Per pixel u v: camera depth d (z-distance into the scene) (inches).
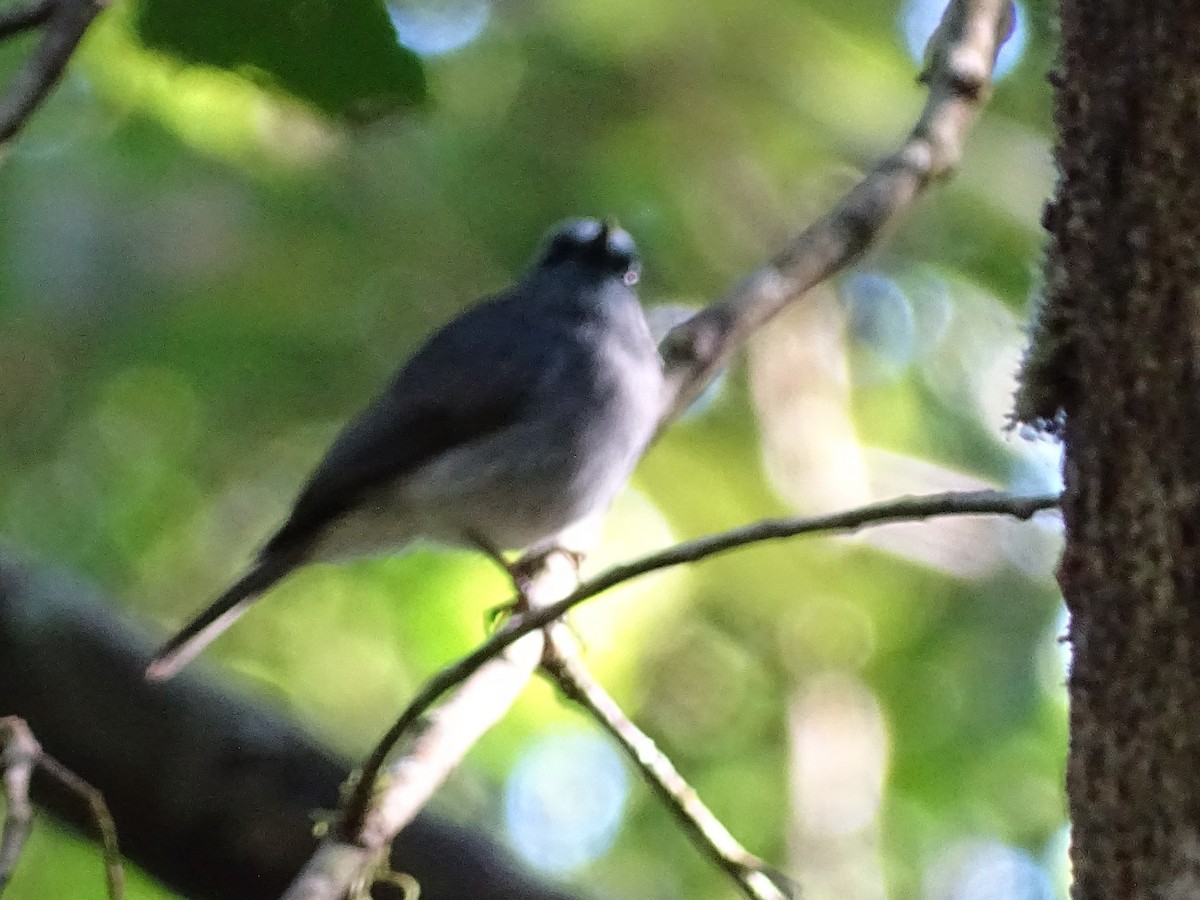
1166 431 123.8
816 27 449.1
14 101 154.4
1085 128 132.3
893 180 278.7
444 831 253.4
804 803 398.9
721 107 460.1
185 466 441.7
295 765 244.7
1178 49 126.2
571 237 398.3
